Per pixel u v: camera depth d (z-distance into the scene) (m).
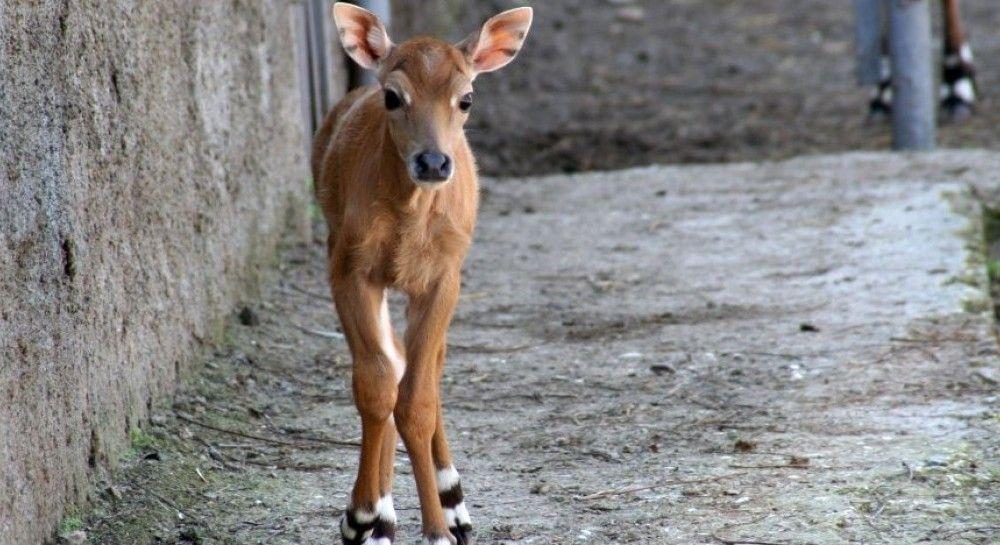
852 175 19.09
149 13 10.43
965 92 23.94
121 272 9.58
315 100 17.22
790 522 8.51
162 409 10.34
